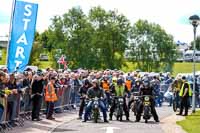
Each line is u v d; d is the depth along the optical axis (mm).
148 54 96062
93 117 25766
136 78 34938
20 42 25359
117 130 21875
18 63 25281
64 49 85625
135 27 96000
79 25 86000
